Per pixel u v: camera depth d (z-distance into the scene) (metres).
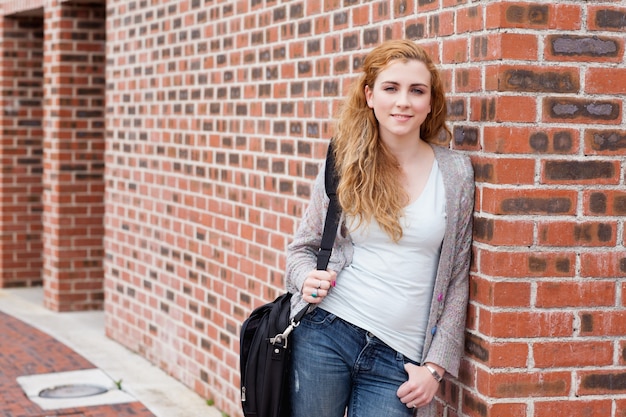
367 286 3.93
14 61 11.80
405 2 4.66
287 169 6.06
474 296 4.07
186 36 7.59
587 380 4.05
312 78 5.73
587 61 3.96
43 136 11.15
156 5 8.14
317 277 3.93
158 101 8.14
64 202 10.55
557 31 3.92
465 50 4.13
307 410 4.03
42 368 8.16
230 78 6.87
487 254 3.96
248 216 6.60
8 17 11.74
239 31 6.71
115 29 9.08
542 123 3.92
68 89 10.48
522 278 3.94
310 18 5.74
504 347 3.95
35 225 12.07
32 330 9.68
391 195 3.85
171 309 7.95
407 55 3.85
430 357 3.92
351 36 5.25
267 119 6.32
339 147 3.99
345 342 3.95
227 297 6.95
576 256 3.99
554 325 3.99
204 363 7.33
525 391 3.99
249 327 4.17
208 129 7.23
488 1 3.95
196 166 7.45
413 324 3.94
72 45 10.44
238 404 6.72
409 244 3.89
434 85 3.98
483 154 3.99
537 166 3.93
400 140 3.92
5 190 11.89
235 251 6.81
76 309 10.66
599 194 4.00
